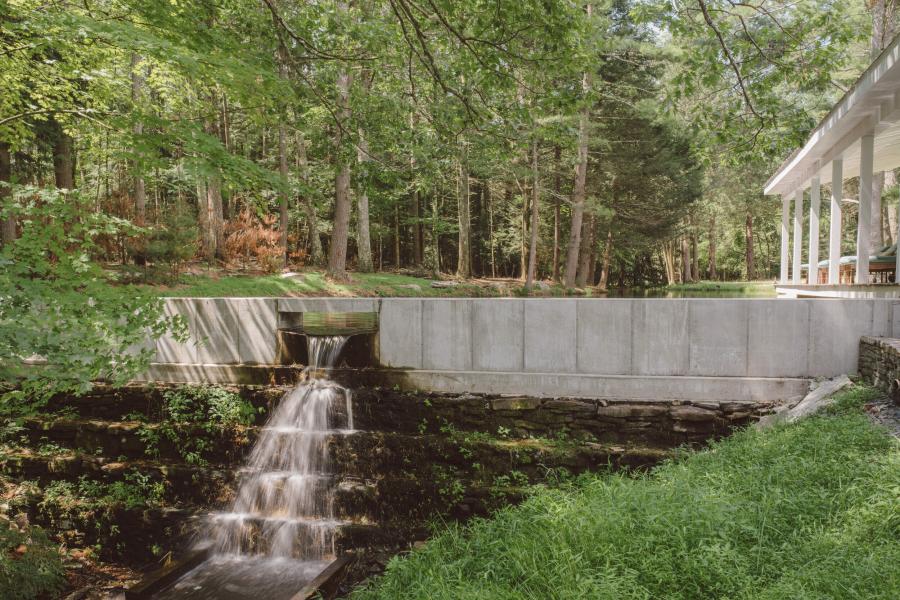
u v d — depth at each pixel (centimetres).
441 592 374
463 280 2577
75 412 871
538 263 3672
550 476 662
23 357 451
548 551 391
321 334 821
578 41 698
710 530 360
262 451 779
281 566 672
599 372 720
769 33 648
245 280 1869
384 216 3366
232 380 836
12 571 618
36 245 527
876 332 646
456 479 691
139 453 818
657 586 326
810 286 1286
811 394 631
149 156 655
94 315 510
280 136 2212
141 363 561
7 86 883
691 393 691
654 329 702
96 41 812
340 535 677
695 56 661
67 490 793
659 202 2906
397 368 787
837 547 325
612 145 2636
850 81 2152
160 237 1642
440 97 825
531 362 741
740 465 489
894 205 2536
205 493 765
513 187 2972
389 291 2039
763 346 676
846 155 1222
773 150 709
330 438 747
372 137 844
